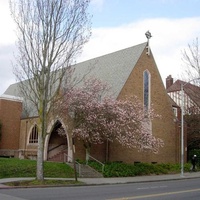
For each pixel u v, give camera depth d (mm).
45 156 31484
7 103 35625
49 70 20344
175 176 28484
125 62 36125
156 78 37000
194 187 19781
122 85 33156
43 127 20047
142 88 35219
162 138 36469
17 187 17719
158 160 35844
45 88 20219
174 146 37750
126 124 28734
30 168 23781
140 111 30656
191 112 38969
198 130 40594
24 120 35906
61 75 21047
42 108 20109
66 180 21188
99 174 25828
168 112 37750
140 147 29625
